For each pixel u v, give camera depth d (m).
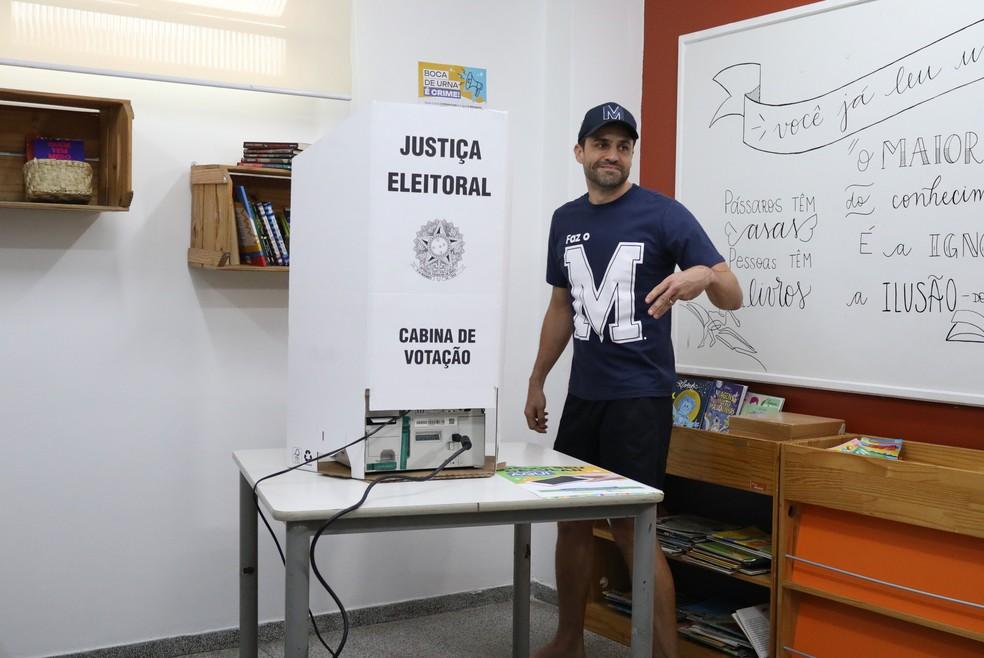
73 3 2.77
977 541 2.22
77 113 2.82
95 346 2.90
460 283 1.93
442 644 3.16
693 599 3.25
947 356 2.58
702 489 3.29
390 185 1.87
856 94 2.79
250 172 2.91
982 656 2.24
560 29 3.62
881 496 2.36
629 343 2.55
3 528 2.81
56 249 2.84
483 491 1.85
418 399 1.92
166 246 2.99
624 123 2.52
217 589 3.12
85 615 2.92
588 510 1.88
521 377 3.69
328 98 3.15
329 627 3.29
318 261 2.15
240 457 2.28
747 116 3.11
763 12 3.09
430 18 3.43
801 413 2.97
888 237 2.71
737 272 3.14
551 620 3.43
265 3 3.04
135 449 2.98
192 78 2.92
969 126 2.53
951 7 2.57
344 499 1.74
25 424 2.83
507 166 1.95
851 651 2.50
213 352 3.08
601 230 2.60
